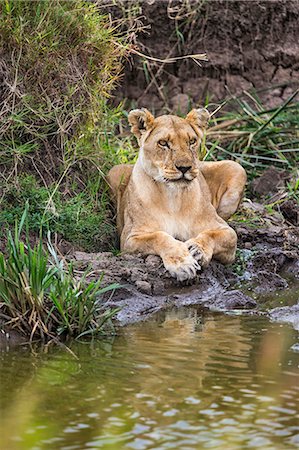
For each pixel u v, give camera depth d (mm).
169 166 12250
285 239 13938
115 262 12172
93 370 8906
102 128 14422
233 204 13961
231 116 17734
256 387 8391
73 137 13617
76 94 13555
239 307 11586
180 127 12453
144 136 12688
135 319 10961
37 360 9273
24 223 12414
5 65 12961
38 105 13164
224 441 7242
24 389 8359
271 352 9500
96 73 13984
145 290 11688
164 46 18859
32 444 7184
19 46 13016
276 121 17391
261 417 7707
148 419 7652
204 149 15859
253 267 13094
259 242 13938
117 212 13641
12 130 12797
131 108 18281
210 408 7891
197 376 8711
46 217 12648
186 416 7727
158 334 10250
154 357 9320
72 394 8219
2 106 12945
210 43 18891
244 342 9883
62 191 13398
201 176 13617
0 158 12836
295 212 14852
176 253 12078
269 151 16844
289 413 7789
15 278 10344
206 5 18719
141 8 18234
